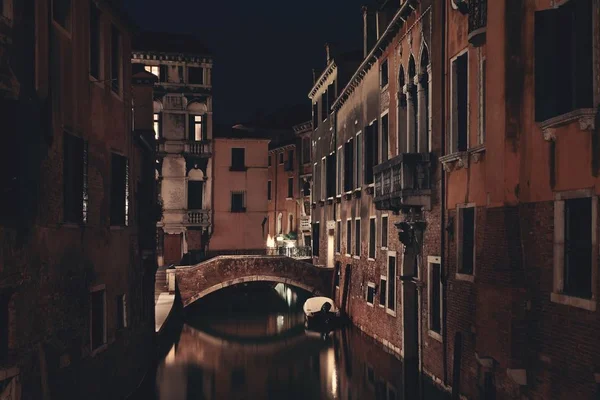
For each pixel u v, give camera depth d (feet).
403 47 55.77
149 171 56.44
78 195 35.37
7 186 26.91
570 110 28.60
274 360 64.44
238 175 128.98
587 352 26.86
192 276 94.89
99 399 38.11
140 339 51.21
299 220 140.77
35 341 29.04
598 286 26.30
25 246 28.12
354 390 50.55
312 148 111.55
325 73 95.61
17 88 27.55
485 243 34.55
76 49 35.12
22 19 28.43
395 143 58.29
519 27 32.19
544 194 30.30
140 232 51.75
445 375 44.09
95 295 38.45
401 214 56.08
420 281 50.34
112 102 42.11
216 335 80.74
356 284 77.92
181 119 122.72
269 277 94.27
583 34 26.91
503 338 32.48
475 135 39.17
